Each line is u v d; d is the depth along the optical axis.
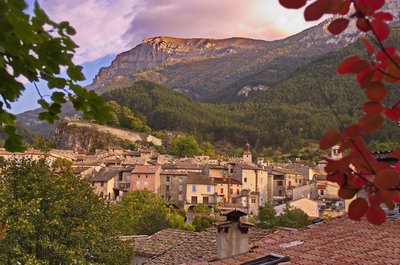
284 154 171.38
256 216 74.75
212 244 18.80
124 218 44.97
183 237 23.23
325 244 9.70
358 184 2.04
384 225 9.94
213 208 80.94
